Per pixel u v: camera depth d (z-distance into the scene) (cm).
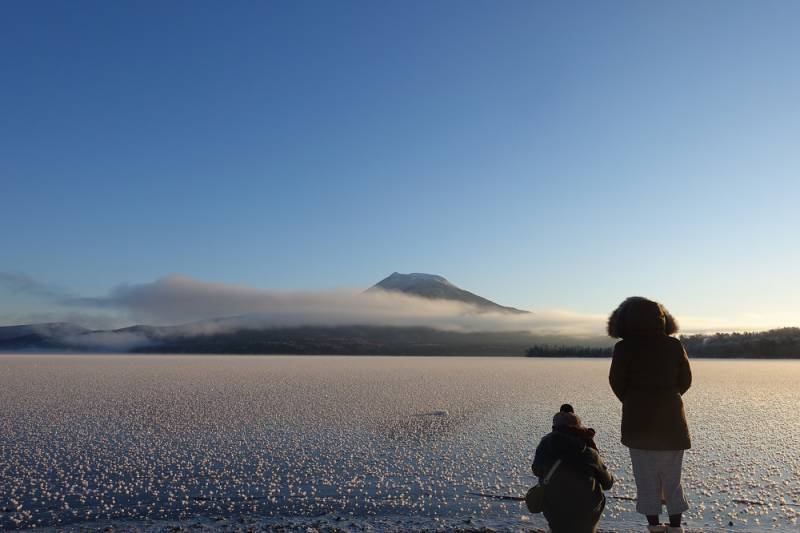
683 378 752
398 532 884
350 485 1223
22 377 4706
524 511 1036
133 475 1309
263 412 2420
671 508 727
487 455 1547
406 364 9056
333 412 2428
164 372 5678
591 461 670
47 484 1224
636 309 770
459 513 1023
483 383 4291
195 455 1530
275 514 1021
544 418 2277
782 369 7062
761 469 1374
